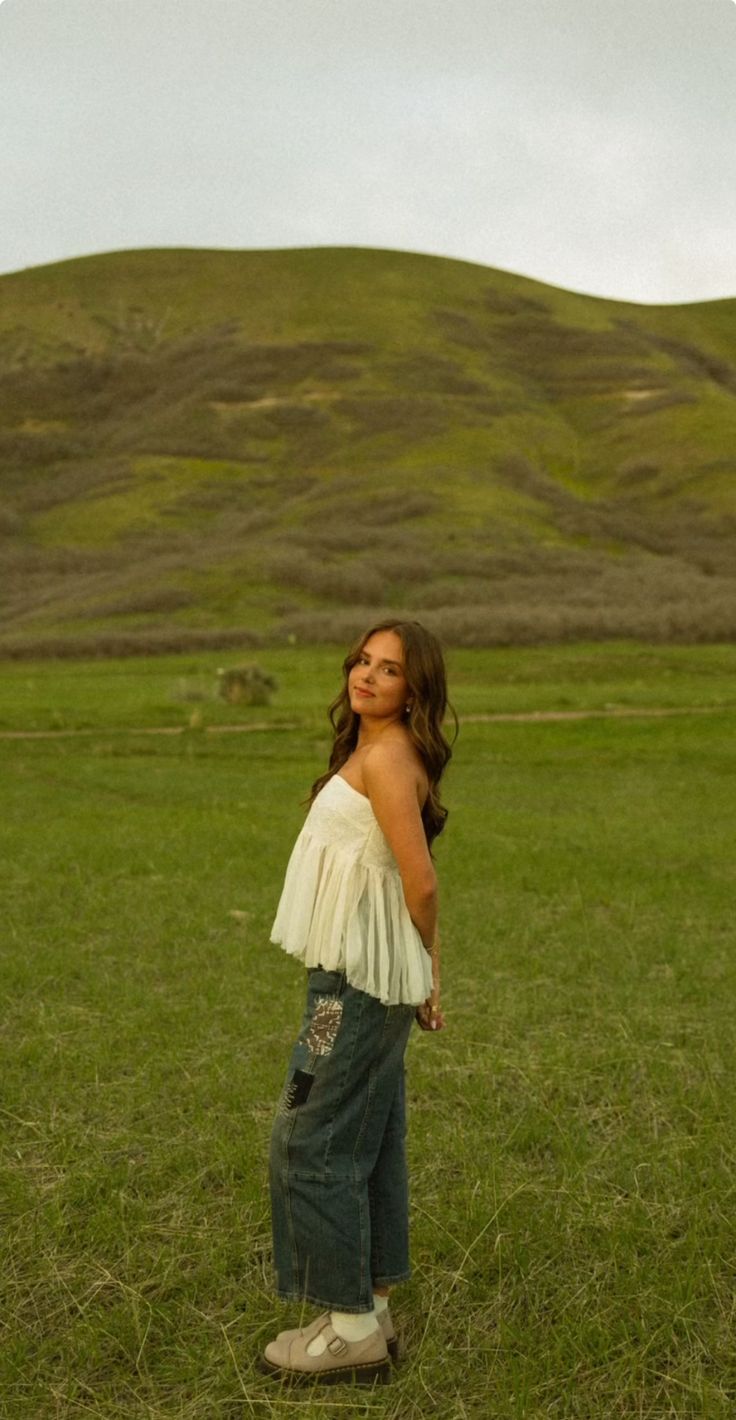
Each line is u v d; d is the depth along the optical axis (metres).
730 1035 6.00
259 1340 3.37
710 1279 3.59
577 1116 4.89
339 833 3.11
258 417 105.94
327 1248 3.13
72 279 143.62
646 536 80.69
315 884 3.11
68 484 97.44
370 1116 3.14
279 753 23.05
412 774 3.07
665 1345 3.35
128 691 35.06
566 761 21.56
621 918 8.82
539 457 99.88
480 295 138.62
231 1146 4.50
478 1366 3.28
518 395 112.25
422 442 99.00
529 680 38.38
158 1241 3.89
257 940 7.93
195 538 80.50
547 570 68.75
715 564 75.69
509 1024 6.19
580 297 150.00
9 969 7.07
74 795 16.98
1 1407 3.08
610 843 12.55
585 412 110.69
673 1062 5.54
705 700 30.64
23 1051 5.59
